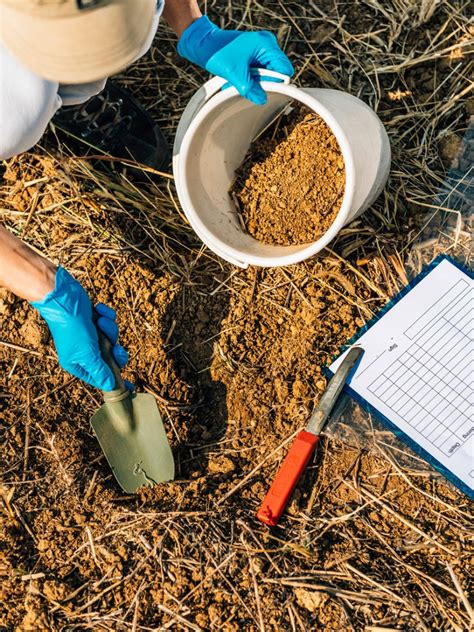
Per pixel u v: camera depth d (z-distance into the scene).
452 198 1.20
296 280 1.20
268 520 1.09
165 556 1.10
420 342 1.16
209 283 1.21
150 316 1.20
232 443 1.16
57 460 1.14
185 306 1.20
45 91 0.93
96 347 1.04
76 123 1.18
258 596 1.08
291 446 1.14
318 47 1.26
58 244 1.22
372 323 1.18
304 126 1.10
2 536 1.12
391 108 1.24
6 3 0.75
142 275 1.21
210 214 1.07
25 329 1.19
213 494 1.13
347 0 1.27
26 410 1.17
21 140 0.96
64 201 1.22
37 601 1.09
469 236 1.19
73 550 1.11
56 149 1.22
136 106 1.22
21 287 1.01
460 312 1.16
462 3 1.25
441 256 1.19
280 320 1.19
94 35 0.76
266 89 1.02
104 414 1.08
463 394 1.14
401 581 1.09
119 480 1.11
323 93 1.06
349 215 1.05
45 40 0.76
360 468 1.14
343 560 1.10
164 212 1.21
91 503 1.13
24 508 1.13
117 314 1.20
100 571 1.10
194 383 1.19
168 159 1.24
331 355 1.17
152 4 0.80
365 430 1.15
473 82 1.23
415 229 1.20
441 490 1.12
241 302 1.20
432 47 1.25
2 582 1.10
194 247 1.22
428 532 1.11
